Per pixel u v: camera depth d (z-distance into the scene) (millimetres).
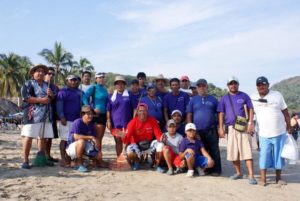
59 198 5883
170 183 7340
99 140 8781
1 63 56406
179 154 8172
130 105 8930
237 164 7992
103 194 6262
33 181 6918
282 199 6496
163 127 8969
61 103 8477
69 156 8414
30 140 7938
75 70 54812
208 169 8305
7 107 41250
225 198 6383
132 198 6090
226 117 7895
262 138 7535
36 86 8008
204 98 8398
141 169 8672
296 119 16844
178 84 8805
